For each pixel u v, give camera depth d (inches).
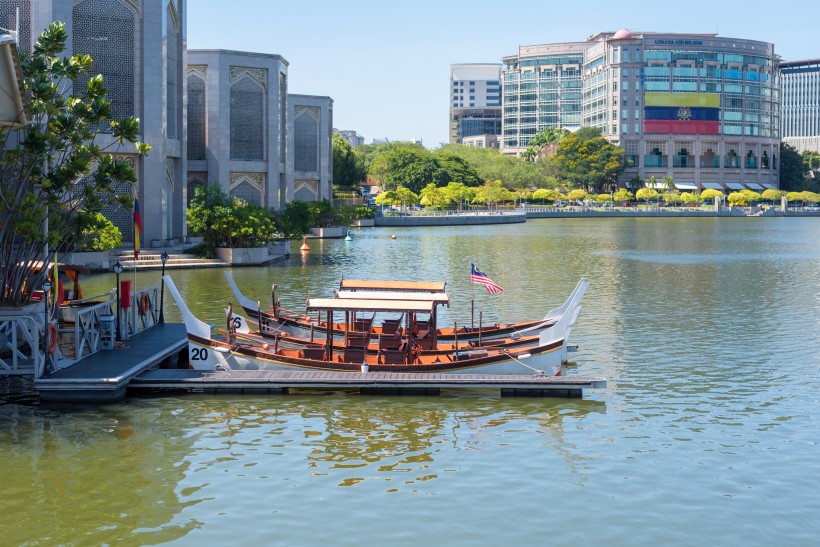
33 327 1040.2
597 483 797.2
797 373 1218.0
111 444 899.4
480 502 754.2
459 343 1328.7
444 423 980.6
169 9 2632.9
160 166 2527.1
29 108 1153.4
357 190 6633.9
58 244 1227.9
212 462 850.8
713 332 1535.4
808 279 2410.2
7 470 822.5
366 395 1094.4
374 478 810.2
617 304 1887.3
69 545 671.1
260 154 3695.9
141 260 2402.8
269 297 1904.5
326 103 4864.7
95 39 2407.7
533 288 2159.2
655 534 693.3
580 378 1097.4
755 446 900.0
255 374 1117.1
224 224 2581.2
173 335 1338.6
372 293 1256.2
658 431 951.0
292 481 802.2
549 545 673.0
